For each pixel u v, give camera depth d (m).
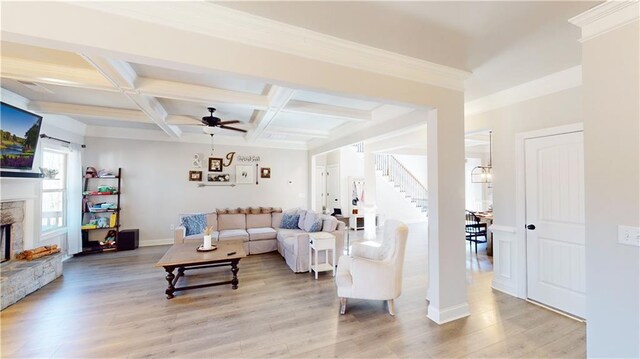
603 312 1.71
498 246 3.48
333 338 2.39
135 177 5.96
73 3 1.53
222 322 2.67
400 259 2.84
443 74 2.71
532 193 3.12
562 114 2.84
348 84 2.29
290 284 3.70
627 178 1.62
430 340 2.35
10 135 3.44
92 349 2.24
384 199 9.60
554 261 2.93
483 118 3.66
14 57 2.55
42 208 4.39
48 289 3.50
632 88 1.60
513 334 2.44
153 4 1.66
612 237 1.68
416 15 1.87
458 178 2.79
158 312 2.87
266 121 4.50
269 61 2.00
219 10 1.79
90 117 4.59
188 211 6.40
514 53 2.42
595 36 1.75
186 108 4.30
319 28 2.03
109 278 3.92
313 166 7.31
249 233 5.39
